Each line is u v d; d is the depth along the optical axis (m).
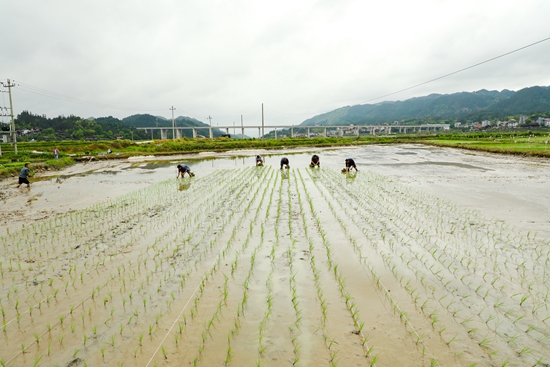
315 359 3.97
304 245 7.92
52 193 16.44
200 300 5.40
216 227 9.59
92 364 3.96
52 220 10.74
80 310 5.17
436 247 7.58
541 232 8.43
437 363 3.83
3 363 3.99
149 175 23.53
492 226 9.05
